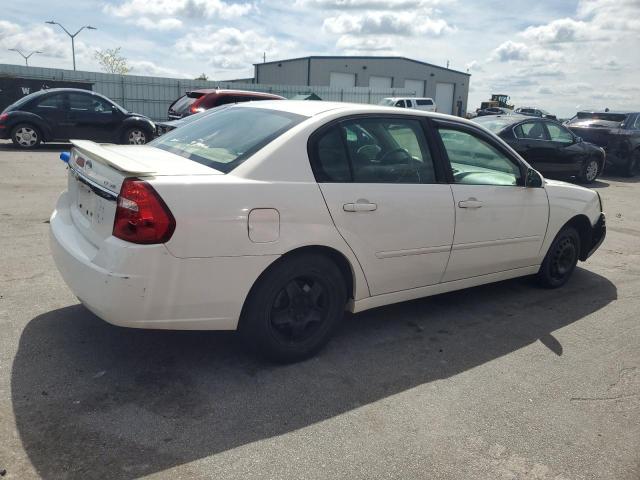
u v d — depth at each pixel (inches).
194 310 117.0
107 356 134.3
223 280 117.6
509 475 101.1
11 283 175.6
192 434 106.5
